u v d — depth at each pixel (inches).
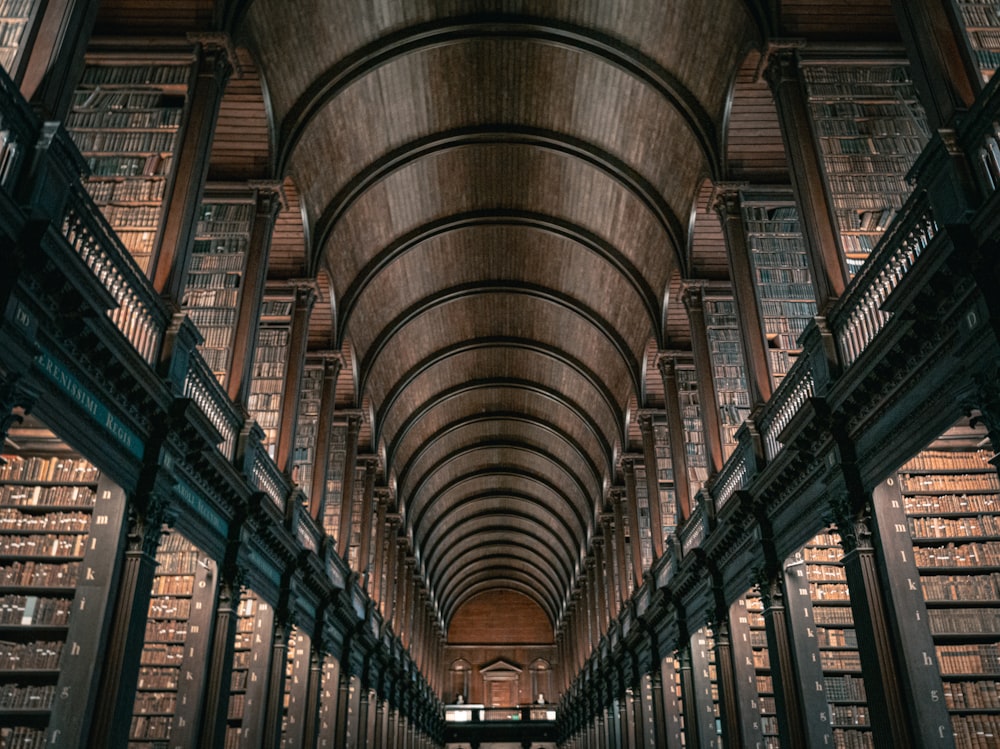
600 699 1156.5
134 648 320.5
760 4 465.7
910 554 343.3
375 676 946.7
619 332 928.3
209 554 424.5
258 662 523.5
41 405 261.0
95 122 418.0
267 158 548.7
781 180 560.4
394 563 1146.0
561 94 672.4
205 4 441.1
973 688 362.3
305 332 635.5
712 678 646.5
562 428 1283.2
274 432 585.0
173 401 348.8
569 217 825.5
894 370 307.1
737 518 496.7
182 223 380.8
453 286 954.7
